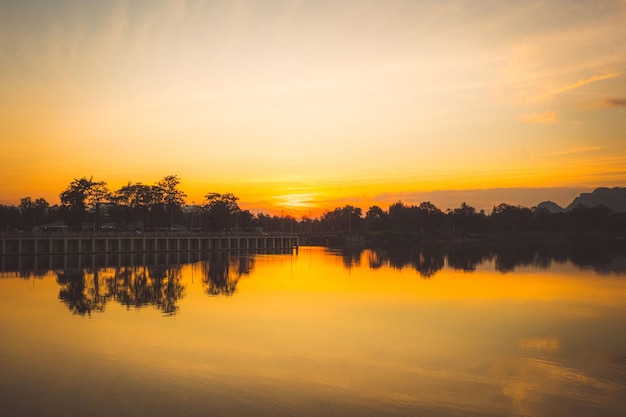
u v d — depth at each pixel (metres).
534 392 23.03
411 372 25.67
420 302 46.78
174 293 52.41
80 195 129.50
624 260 96.69
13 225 168.50
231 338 32.34
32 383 23.55
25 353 28.52
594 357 28.59
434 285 59.50
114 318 38.66
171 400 21.61
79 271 74.12
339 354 28.84
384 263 96.12
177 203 151.62
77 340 31.59
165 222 147.50
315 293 52.78
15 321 37.38
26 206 187.50
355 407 21.06
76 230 135.00
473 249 147.50
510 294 51.84
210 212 171.12
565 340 32.34
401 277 69.06
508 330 35.06
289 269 82.00
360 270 80.38
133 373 25.08
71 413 20.20
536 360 27.97
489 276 69.69
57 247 105.62
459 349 30.11
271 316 39.75
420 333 34.06
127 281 62.56
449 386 23.70
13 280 62.22
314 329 35.06
